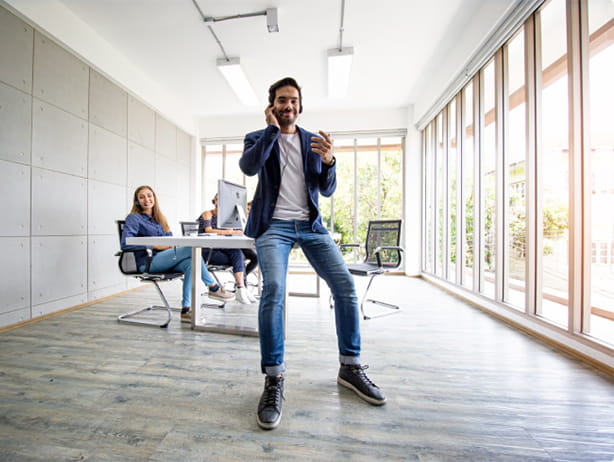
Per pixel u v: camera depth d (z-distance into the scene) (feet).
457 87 10.58
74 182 9.21
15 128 7.45
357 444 3.16
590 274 5.55
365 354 5.56
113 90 10.94
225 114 17.02
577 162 5.61
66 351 5.70
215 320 7.68
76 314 8.43
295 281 14.47
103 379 4.58
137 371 4.85
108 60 10.38
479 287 9.46
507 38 7.85
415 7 8.64
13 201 7.41
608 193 7.15
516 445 3.15
